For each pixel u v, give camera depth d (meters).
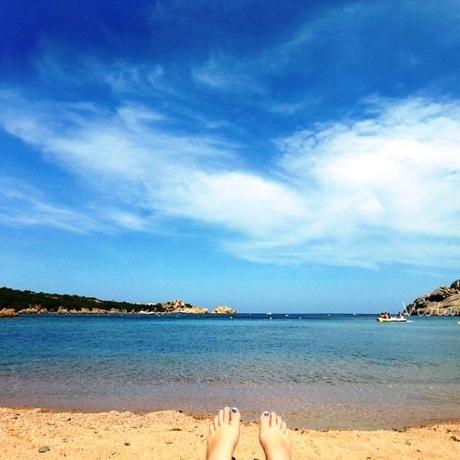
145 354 21.25
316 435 6.49
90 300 173.00
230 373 14.16
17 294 144.62
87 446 5.66
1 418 7.68
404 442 6.20
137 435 6.29
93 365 16.19
